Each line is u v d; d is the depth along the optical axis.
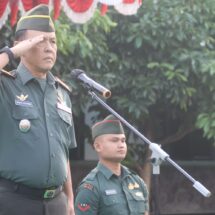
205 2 19.42
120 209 12.17
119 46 19.59
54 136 10.16
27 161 9.84
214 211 26.17
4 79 10.11
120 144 12.41
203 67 18.66
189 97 19.61
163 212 25.22
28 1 12.27
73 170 24.08
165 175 25.27
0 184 9.98
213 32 19.69
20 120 9.95
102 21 17.70
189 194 25.70
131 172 12.78
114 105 20.03
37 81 10.30
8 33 16.28
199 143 26.45
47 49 10.20
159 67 19.08
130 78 19.28
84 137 23.31
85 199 12.12
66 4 12.16
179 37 18.94
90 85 11.33
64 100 10.62
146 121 21.69
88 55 18.11
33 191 9.94
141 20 18.86
